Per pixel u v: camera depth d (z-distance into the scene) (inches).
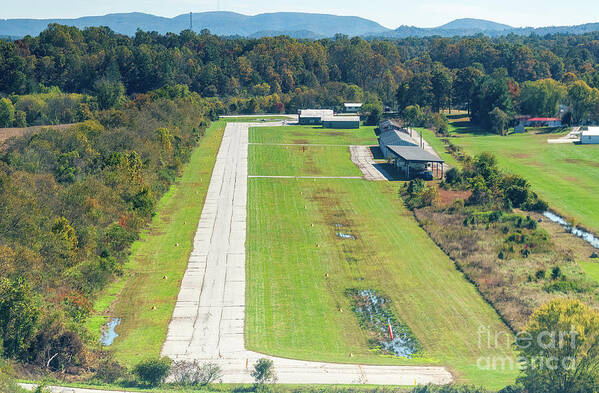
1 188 3309.5
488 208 4466.0
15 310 2297.0
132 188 4256.9
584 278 3206.2
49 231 3120.1
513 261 3469.5
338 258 3580.2
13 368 2143.2
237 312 2893.7
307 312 2903.5
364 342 2628.0
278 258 3572.8
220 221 4232.3
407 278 3294.8
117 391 2039.9
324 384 2215.8
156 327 2733.8
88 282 2999.5
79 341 2345.0
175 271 3361.2
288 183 5290.4
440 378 2274.9
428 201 4594.0
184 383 2194.9
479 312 2893.7
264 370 2237.9
